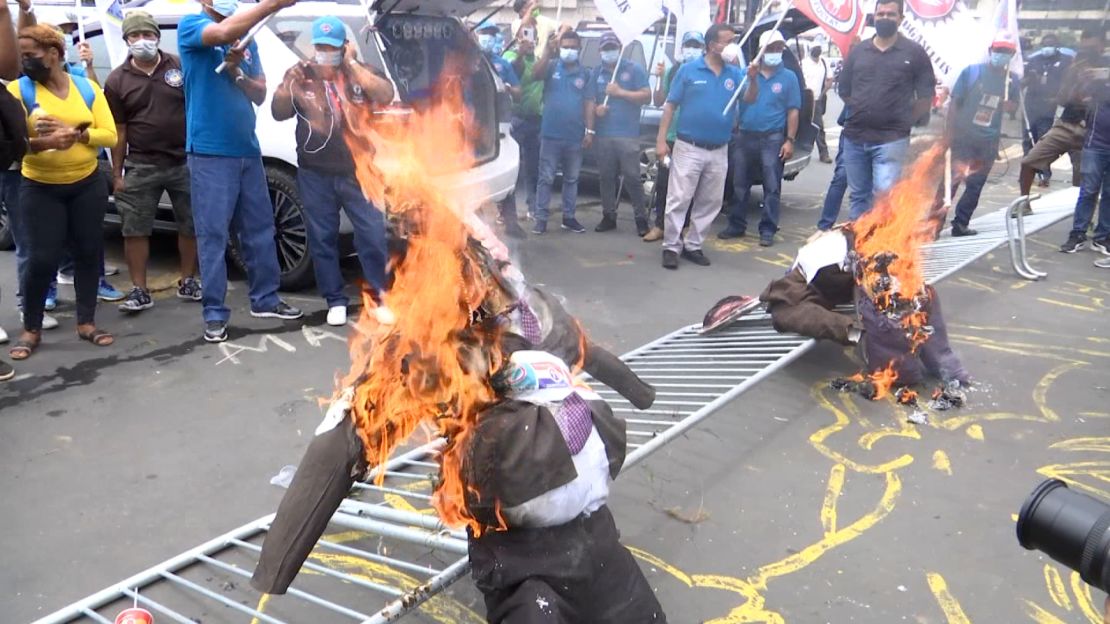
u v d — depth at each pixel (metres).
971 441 3.99
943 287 6.42
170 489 3.51
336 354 4.95
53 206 4.65
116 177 5.36
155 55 5.29
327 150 5.11
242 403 4.29
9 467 3.65
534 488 2.14
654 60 9.34
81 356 4.86
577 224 7.99
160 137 5.36
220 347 5.02
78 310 5.02
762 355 4.47
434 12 5.91
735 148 7.68
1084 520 1.38
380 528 2.90
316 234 5.29
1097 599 2.89
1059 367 4.88
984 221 7.96
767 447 3.93
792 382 4.62
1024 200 6.65
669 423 3.65
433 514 3.04
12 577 2.95
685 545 3.19
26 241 4.66
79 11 5.77
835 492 3.55
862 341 4.55
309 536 2.11
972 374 4.75
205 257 5.03
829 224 7.51
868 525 3.32
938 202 6.61
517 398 2.23
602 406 2.38
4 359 4.79
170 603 2.85
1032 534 1.44
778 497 3.52
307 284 6.08
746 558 3.12
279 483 3.55
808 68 12.27
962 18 7.21
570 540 2.24
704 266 7.01
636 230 8.12
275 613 2.82
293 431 4.00
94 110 4.78
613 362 2.82
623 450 2.39
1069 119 7.44
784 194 10.30
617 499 3.50
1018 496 3.53
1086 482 3.63
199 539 3.19
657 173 7.58
